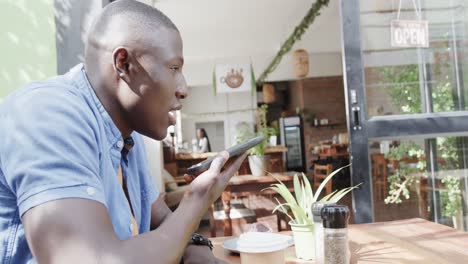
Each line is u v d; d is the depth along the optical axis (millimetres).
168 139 5633
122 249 639
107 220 657
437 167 2652
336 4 6043
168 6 5609
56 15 2406
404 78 2465
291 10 6230
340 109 11375
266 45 8391
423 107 2477
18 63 2414
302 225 1183
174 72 831
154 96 816
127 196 994
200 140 8898
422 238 1333
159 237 689
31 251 661
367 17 2451
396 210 2584
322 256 1032
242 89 7922
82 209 627
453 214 2660
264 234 1097
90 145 722
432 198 2635
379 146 2520
